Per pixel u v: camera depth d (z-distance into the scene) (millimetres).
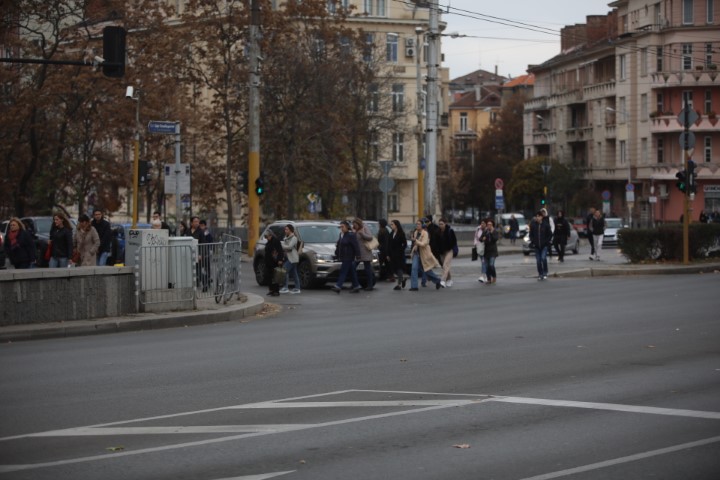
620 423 11250
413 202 98750
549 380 14383
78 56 56406
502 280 37250
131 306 24172
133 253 25219
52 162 59312
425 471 9148
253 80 50438
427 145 48906
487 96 174875
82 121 60094
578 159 110688
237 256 28375
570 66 112500
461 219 156750
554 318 23297
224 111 61438
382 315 25219
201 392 13742
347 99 65250
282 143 61344
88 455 9953
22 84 57031
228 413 12133
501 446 10156
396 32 95125
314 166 62156
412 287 33469
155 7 60062
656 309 24922
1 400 13266
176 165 43875
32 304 22078
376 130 70562
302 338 20281
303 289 34812
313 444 10344
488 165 136625
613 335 19812
